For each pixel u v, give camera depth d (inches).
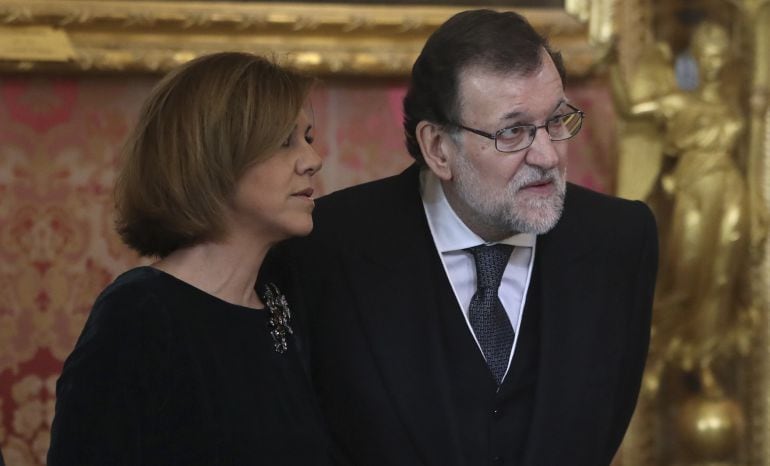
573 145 639.1
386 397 362.6
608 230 387.5
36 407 596.4
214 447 295.0
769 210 633.6
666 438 657.6
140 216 308.3
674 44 658.8
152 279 302.5
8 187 592.1
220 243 313.1
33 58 575.8
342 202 394.6
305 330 364.5
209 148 301.6
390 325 367.9
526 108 334.6
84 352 285.1
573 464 358.9
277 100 308.3
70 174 596.4
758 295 634.2
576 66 621.6
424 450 358.6
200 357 299.6
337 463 360.2
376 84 624.1
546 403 357.4
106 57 582.9
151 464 286.7
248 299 325.4
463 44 343.3
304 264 377.1
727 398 638.5
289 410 317.1
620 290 379.9
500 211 346.0
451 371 366.9
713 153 614.5
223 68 309.9
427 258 374.9
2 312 593.3
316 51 604.1
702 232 610.2
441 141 358.0
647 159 622.2
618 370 372.8
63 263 597.6
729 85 644.7
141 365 287.7
